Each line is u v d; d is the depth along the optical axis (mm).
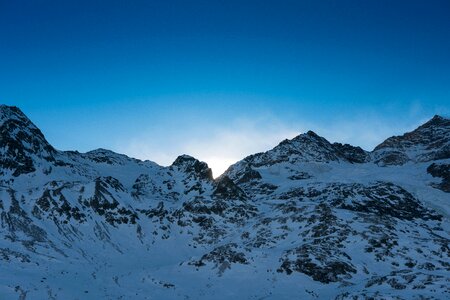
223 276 100062
